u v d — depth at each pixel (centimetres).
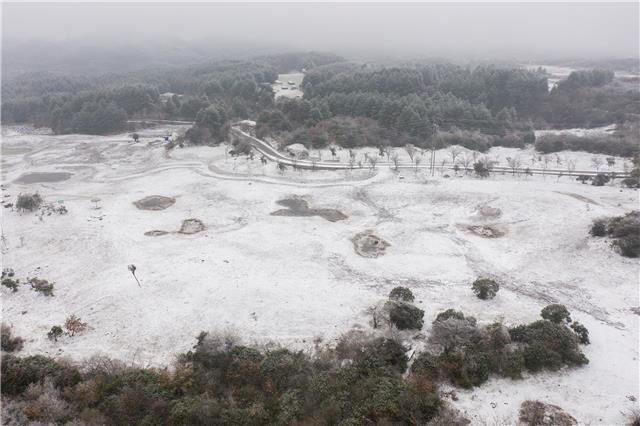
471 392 3544
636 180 8169
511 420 3250
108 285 5544
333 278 5606
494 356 3794
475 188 8331
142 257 6200
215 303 5097
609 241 6038
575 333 4184
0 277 5856
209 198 8481
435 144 11162
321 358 4031
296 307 4988
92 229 7156
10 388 3734
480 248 6344
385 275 5675
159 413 3344
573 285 5356
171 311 4984
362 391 3447
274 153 10906
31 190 9262
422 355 3941
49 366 3931
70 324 4703
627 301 4941
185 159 10950
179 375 3750
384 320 4616
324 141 11188
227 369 3897
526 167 9644
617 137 11144
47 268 6081
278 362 3853
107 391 3606
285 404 3378
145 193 8862
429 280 5547
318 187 8844
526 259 6012
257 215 7675
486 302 5025
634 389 3538
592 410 3322
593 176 8794
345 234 6881
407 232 6900
